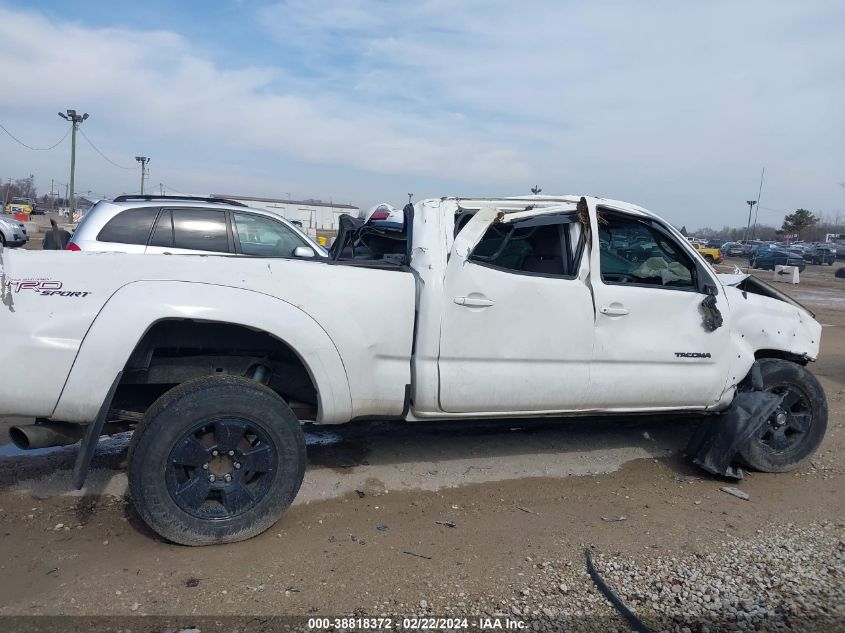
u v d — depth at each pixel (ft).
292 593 10.02
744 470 16.48
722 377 15.40
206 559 10.92
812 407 16.58
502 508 13.64
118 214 23.43
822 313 57.00
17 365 10.53
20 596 9.68
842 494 15.21
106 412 10.78
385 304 12.53
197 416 10.89
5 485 13.53
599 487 15.01
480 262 13.46
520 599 10.12
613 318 14.24
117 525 12.01
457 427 18.43
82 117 130.93
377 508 13.35
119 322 10.82
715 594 10.44
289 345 11.79
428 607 9.79
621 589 10.48
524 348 13.48
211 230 24.38
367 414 12.82
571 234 14.28
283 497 11.66
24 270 10.75
